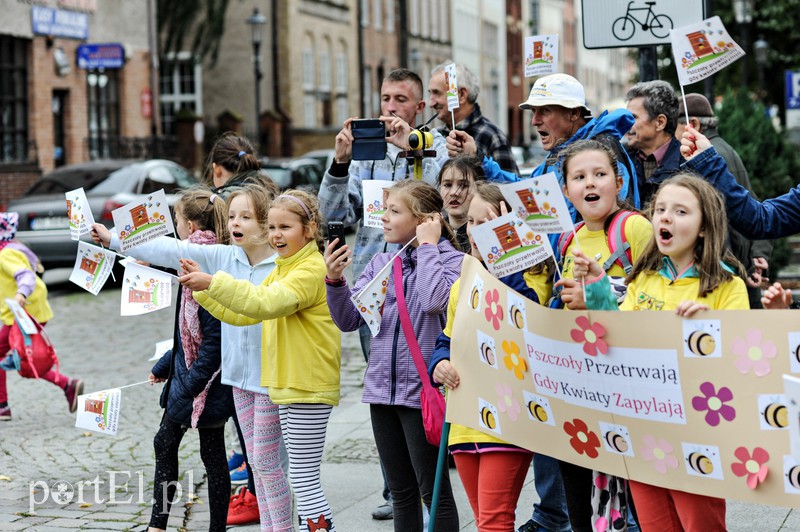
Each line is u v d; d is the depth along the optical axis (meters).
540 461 7.64
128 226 7.38
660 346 5.59
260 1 61.94
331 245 7.20
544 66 8.77
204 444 8.16
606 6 10.23
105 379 15.24
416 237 7.24
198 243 8.41
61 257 24.09
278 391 7.49
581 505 6.58
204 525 8.84
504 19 111.25
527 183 5.73
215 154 9.84
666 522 5.84
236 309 7.20
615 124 8.14
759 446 5.38
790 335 5.27
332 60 69.81
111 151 43.31
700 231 5.76
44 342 12.69
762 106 21.00
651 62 10.31
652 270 6.00
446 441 6.75
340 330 7.61
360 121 8.66
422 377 7.01
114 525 8.76
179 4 53.97
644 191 8.71
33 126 38.78
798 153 22.45
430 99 10.05
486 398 6.45
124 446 11.45
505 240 6.01
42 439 11.78
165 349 8.73
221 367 7.92
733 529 8.08
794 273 22.12
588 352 5.82
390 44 82.31
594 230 6.57
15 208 24.28
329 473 10.20
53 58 39.84
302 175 37.72
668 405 5.61
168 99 60.81
